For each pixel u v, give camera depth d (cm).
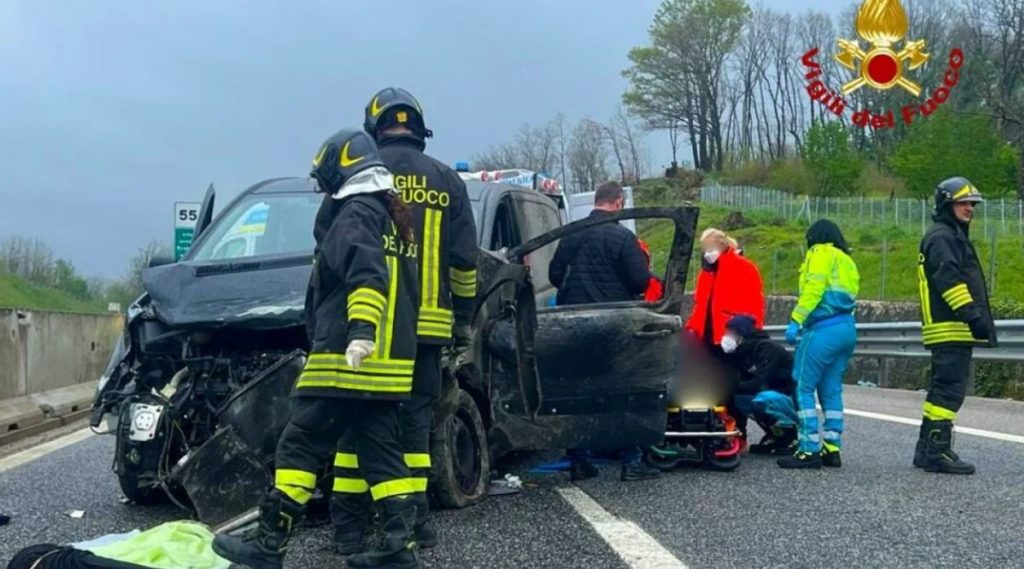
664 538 530
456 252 483
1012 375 1425
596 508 606
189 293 583
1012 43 4975
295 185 732
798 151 7262
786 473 735
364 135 438
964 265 734
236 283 588
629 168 7700
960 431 964
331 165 432
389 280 430
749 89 8294
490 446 643
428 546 502
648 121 8156
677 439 732
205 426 582
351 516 496
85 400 1305
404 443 469
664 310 668
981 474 729
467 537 533
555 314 650
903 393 1484
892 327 1577
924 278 747
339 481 492
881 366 1691
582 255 724
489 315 625
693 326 774
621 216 652
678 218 655
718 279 775
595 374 648
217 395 575
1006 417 1105
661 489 670
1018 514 587
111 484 731
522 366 620
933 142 4569
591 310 657
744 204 5881
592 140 7288
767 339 805
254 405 530
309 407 429
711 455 738
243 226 691
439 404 571
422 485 475
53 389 1245
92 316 1445
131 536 483
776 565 478
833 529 550
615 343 647
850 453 834
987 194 4409
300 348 579
